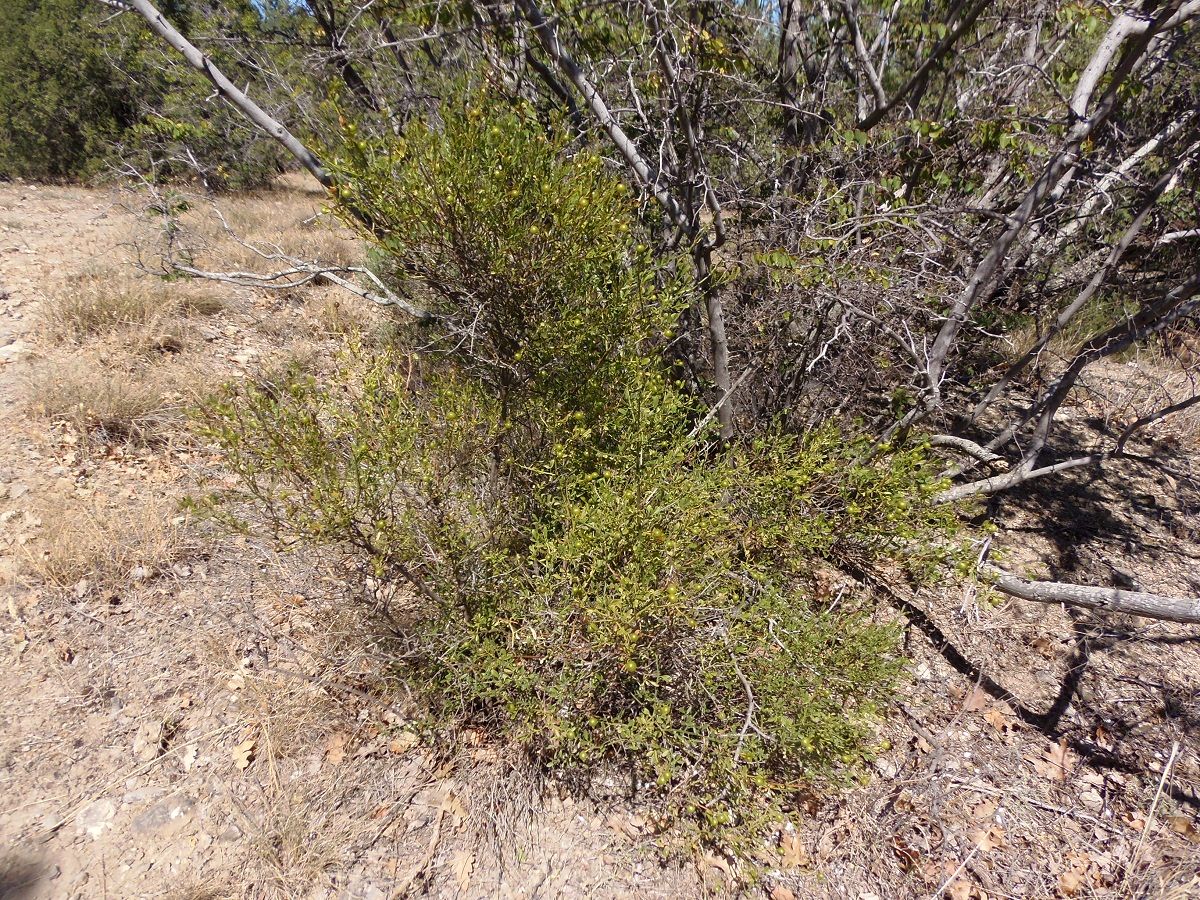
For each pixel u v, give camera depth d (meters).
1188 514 4.33
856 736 2.37
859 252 2.68
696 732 2.39
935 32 2.94
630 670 2.16
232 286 5.52
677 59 2.79
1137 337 3.17
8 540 3.10
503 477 2.82
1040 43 3.69
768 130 3.70
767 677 2.34
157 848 2.22
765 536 2.67
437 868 2.29
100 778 2.37
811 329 3.24
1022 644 3.39
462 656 2.49
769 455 2.91
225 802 2.36
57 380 3.92
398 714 2.67
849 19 3.20
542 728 2.47
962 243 3.09
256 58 3.92
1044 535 4.07
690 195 3.11
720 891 2.33
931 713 3.03
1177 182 3.48
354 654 2.68
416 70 3.62
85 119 9.80
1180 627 3.54
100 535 3.12
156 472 3.66
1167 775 2.76
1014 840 2.61
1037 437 3.48
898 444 3.12
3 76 9.53
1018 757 2.90
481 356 2.81
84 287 5.04
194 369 4.32
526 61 3.20
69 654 2.72
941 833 2.59
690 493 2.45
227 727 2.56
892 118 3.55
